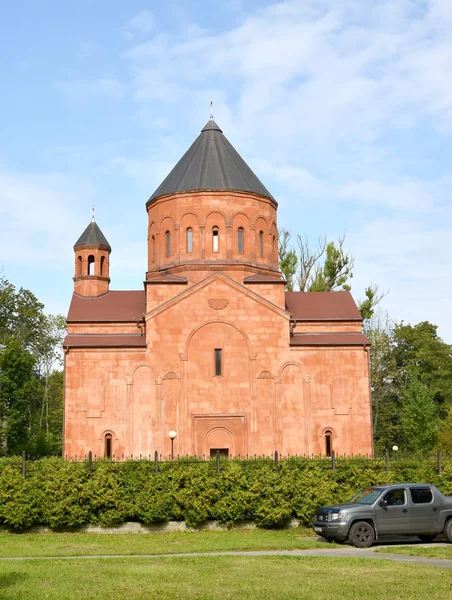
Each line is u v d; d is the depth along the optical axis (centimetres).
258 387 3934
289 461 2753
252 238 4322
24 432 6234
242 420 3894
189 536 2412
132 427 3850
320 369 3969
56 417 7475
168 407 3881
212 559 1848
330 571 1648
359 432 3912
